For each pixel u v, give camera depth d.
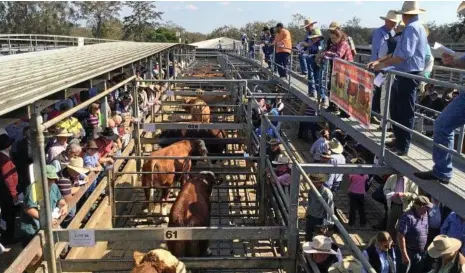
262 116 7.62
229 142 9.91
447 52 4.45
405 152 5.38
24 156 5.72
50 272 4.70
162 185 7.86
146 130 9.88
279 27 14.40
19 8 66.94
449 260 4.93
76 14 71.94
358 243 7.55
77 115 8.45
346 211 8.99
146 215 7.43
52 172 4.97
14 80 5.34
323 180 6.06
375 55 7.18
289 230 5.00
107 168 7.21
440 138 4.26
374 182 10.36
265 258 5.02
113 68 7.71
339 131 9.63
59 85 4.89
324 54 8.21
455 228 5.70
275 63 14.68
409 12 5.12
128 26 72.62
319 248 4.69
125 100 10.23
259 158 7.68
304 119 8.73
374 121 7.12
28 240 4.84
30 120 4.32
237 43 39.12
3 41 31.28
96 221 6.66
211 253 6.80
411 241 5.89
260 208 7.77
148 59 14.41
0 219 5.49
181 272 4.41
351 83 6.92
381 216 8.72
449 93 10.35
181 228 4.84
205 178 7.20
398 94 5.35
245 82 10.73
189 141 9.04
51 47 33.06
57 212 5.05
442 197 4.41
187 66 28.34
